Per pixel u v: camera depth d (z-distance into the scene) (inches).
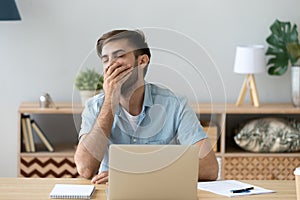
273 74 186.5
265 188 102.8
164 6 188.9
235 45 191.2
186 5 189.3
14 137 190.9
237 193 98.2
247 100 193.0
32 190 98.5
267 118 182.5
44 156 176.6
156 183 89.8
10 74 189.0
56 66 189.6
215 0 189.6
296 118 193.6
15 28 187.6
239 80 192.2
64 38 188.7
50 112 174.4
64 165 177.6
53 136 191.9
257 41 191.3
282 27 185.2
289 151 179.3
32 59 188.9
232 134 186.4
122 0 188.1
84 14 188.1
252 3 190.2
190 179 90.5
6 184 102.2
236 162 178.2
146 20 189.0
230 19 190.4
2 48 187.9
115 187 89.5
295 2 190.7
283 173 179.2
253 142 177.5
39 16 187.6
